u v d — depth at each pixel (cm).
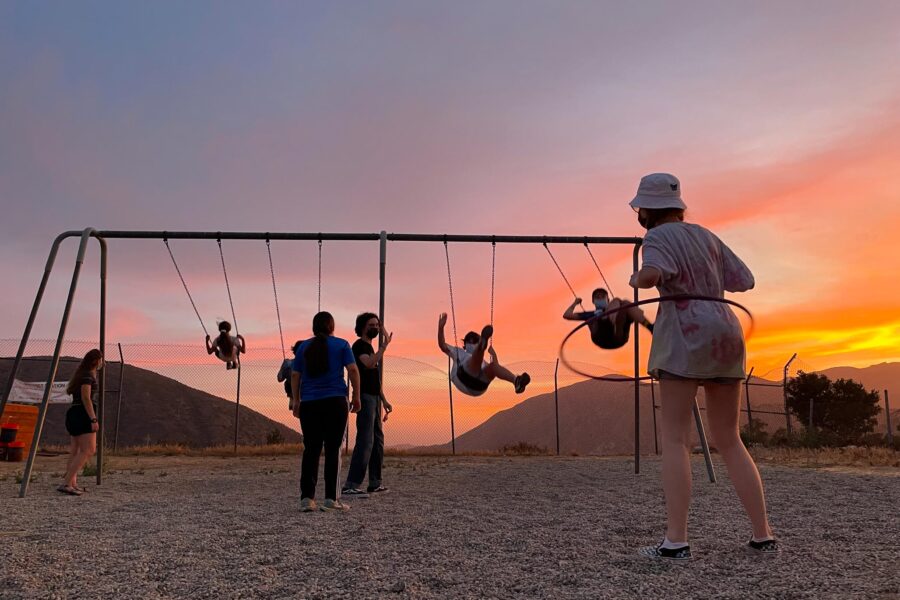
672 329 384
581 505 682
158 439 5800
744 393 2156
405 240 1027
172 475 1140
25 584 354
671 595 309
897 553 395
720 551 403
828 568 354
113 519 614
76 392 885
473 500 743
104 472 1203
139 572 383
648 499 730
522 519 585
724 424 402
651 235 395
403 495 802
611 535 488
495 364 804
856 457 1328
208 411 6594
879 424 3988
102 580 365
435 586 345
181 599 328
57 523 593
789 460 1310
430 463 1416
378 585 347
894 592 304
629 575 350
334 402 668
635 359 1101
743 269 412
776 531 484
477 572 372
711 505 664
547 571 369
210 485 962
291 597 328
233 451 1769
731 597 302
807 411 3931
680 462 386
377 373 835
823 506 635
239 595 333
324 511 651
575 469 1214
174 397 6619
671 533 383
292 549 448
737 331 381
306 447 674
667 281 390
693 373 377
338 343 686
